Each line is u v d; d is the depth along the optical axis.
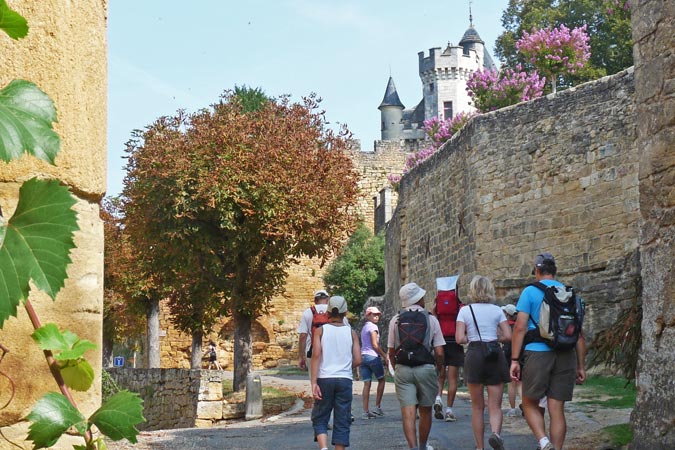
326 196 22.73
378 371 14.73
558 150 19.98
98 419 1.81
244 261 23.28
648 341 7.70
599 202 18.81
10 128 1.63
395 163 57.88
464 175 23.45
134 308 32.28
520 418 12.85
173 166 22.12
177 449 11.30
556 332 7.90
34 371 2.90
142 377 18.78
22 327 2.90
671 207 7.53
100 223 3.24
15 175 2.93
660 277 7.57
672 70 7.62
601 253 18.64
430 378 9.37
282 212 21.91
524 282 20.75
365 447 11.09
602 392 14.52
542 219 20.31
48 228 1.73
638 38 8.07
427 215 27.28
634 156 18.02
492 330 9.23
